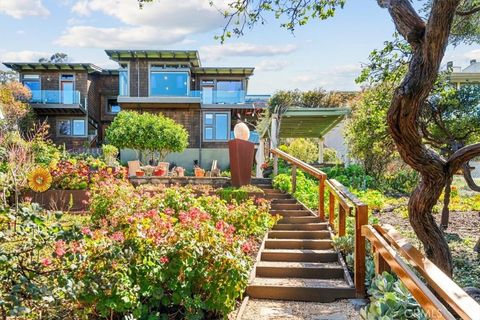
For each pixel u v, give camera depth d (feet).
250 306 18.39
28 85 95.61
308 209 31.55
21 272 10.50
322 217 29.35
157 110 89.40
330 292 19.16
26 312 9.68
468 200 48.57
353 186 56.80
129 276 13.66
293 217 29.43
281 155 38.37
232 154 37.45
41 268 10.87
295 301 19.17
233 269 15.01
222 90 95.81
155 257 14.20
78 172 35.40
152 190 30.83
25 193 32.04
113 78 103.09
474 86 38.01
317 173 29.73
